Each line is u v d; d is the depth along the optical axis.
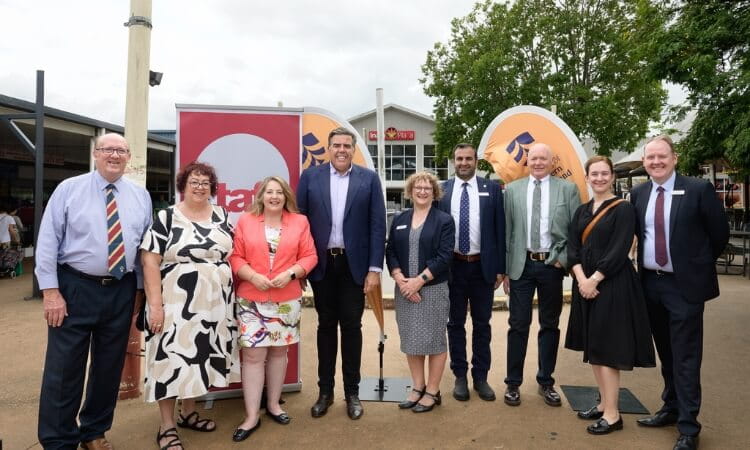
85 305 2.53
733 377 3.81
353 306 3.21
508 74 18.75
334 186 3.23
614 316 2.92
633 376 3.93
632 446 2.79
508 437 2.90
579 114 17.92
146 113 3.85
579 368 4.12
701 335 2.80
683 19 4.93
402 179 31.22
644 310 2.94
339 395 3.58
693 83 4.83
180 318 2.66
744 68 4.54
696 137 5.06
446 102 21.58
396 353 4.58
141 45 3.79
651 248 2.94
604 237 3.00
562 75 18.78
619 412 3.25
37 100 7.54
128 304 2.69
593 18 18.69
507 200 3.62
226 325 2.80
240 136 3.52
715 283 2.83
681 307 2.81
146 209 2.79
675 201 2.86
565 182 3.51
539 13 19.39
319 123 5.38
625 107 18.50
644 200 3.02
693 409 2.74
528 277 3.45
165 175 18.75
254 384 2.97
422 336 3.19
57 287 2.47
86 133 10.05
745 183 12.88
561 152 5.44
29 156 12.87
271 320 2.93
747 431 2.94
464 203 3.54
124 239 2.62
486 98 19.44
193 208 2.85
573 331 3.16
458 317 3.58
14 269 9.35
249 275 2.86
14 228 9.48
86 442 2.69
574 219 3.21
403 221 3.35
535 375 3.95
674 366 2.83
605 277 2.96
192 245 2.71
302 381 3.91
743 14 4.49
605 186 3.09
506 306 6.13
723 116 4.72
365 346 4.79
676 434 2.94
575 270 3.11
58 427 2.49
